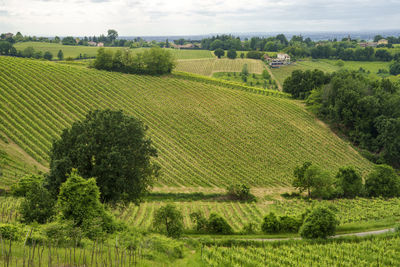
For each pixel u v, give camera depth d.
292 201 74.75
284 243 46.19
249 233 52.12
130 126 51.59
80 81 129.38
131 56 152.88
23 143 84.56
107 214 40.66
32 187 41.12
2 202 53.28
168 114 117.38
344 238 47.69
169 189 76.81
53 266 25.22
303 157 101.62
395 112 111.69
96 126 49.62
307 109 132.12
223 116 121.56
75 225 36.34
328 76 145.00
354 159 105.06
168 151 94.88
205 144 101.75
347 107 117.19
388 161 105.50
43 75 126.38
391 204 73.44
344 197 79.56
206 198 74.19
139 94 129.50
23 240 30.20
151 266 30.36
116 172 47.88
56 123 98.00
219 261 37.38
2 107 98.06
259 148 103.44
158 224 45.31
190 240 45.22
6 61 132.00
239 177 86.44
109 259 28.94
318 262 39.91
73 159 47.03
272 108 132.62
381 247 44.38
